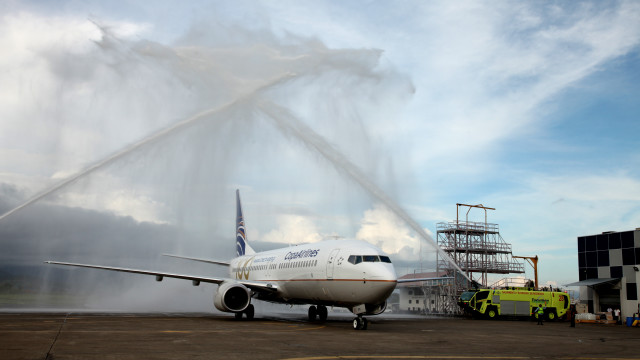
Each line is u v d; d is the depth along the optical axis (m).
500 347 18.25
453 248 52.72
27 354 13.01
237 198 51.81
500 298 43.72
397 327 28.75
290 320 32.94
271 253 38.00
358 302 24.98
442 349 16.88
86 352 13.64
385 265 24.97
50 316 31.47
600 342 21.66
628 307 43.75
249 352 14.52
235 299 32.25
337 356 14.12
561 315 44.28
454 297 52.56
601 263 47.28
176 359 12.73
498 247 54.03
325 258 27.72
